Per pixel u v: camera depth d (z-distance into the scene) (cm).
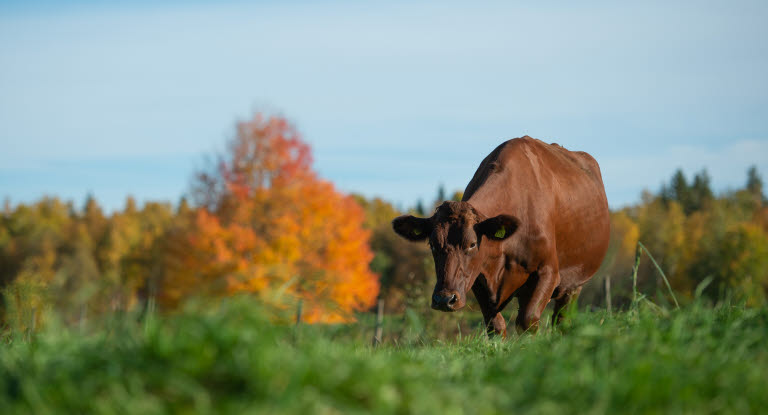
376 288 4428
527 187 1509
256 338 538
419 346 1132
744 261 6162
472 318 2512
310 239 4691
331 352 667
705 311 874
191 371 497
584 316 985
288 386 467
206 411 453
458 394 542
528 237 1472
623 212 14475
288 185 5031
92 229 11731
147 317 613
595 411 519
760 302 981
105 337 621
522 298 1524
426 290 2569
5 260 8912
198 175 5231
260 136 5225
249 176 5197
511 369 672
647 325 773
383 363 587
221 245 4234
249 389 483
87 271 7875
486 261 1428
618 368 616
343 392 503
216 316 567
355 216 4969
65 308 746
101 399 483
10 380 545
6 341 904
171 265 4109
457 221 1351
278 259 4441
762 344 731
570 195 1630
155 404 467
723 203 15600
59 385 506
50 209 16375
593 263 1750
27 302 904
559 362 639
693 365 620
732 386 575
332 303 746
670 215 12038
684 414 526
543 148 1683
